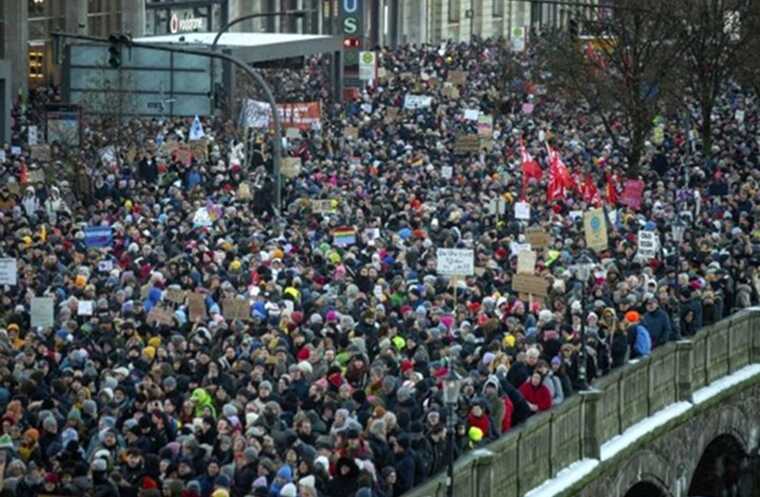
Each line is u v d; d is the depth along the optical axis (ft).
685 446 264.52
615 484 238.89
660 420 254.88
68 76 509.76
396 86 653.30
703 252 312.50
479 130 474.49
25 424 203.92
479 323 245.86
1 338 237.45
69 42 543.80
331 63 617.62
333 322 240.94
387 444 191.42
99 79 506.89
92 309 254.27
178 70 510.99
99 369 226.58
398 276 277.44
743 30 485.97
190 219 344.08
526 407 216.54
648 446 249.96
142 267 289.12
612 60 454.40
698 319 273.54
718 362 280.72
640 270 293.43
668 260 308.60
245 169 417.90
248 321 247.70
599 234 295.07
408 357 229.66
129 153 437.58
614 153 482.28
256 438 187.62
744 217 357.00
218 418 204.33
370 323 240.94
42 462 197.06
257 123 431.02
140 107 511.81
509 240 316.60
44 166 407.44
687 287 277.85
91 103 485.15
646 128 444.55
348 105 593.01
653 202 385.91
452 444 188.85
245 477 184.24
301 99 584.81
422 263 298.56
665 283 275.59
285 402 206.39
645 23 462.60
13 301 265.13
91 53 508.53
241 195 386.52
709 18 469.98
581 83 469.57
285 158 399.03
